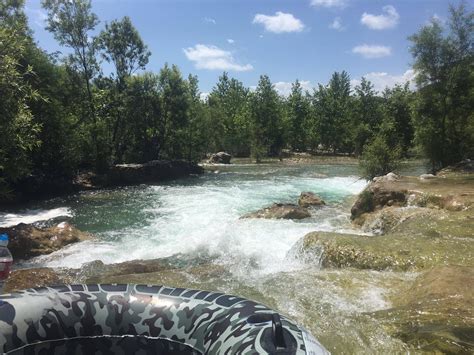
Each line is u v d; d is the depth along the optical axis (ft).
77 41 74.69
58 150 64.28
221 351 7.13
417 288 16.79
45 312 8.35
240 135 140.05
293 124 162.40
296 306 16.52
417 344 12.44
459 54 65.26
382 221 31.68
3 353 7.64
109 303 8.75
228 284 19.70
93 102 76.02
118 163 84.48
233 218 40.91
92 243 31.94
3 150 36.01
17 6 57.26
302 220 38.32
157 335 8.35
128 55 83.05
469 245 22.58
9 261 11.03
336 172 85.66
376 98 161.07
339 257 22.63
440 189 36.01
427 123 68.28
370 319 14.70
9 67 35.14
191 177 78.69
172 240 33.06
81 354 8.31
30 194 55.83
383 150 61.77
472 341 12.20
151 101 90.22
